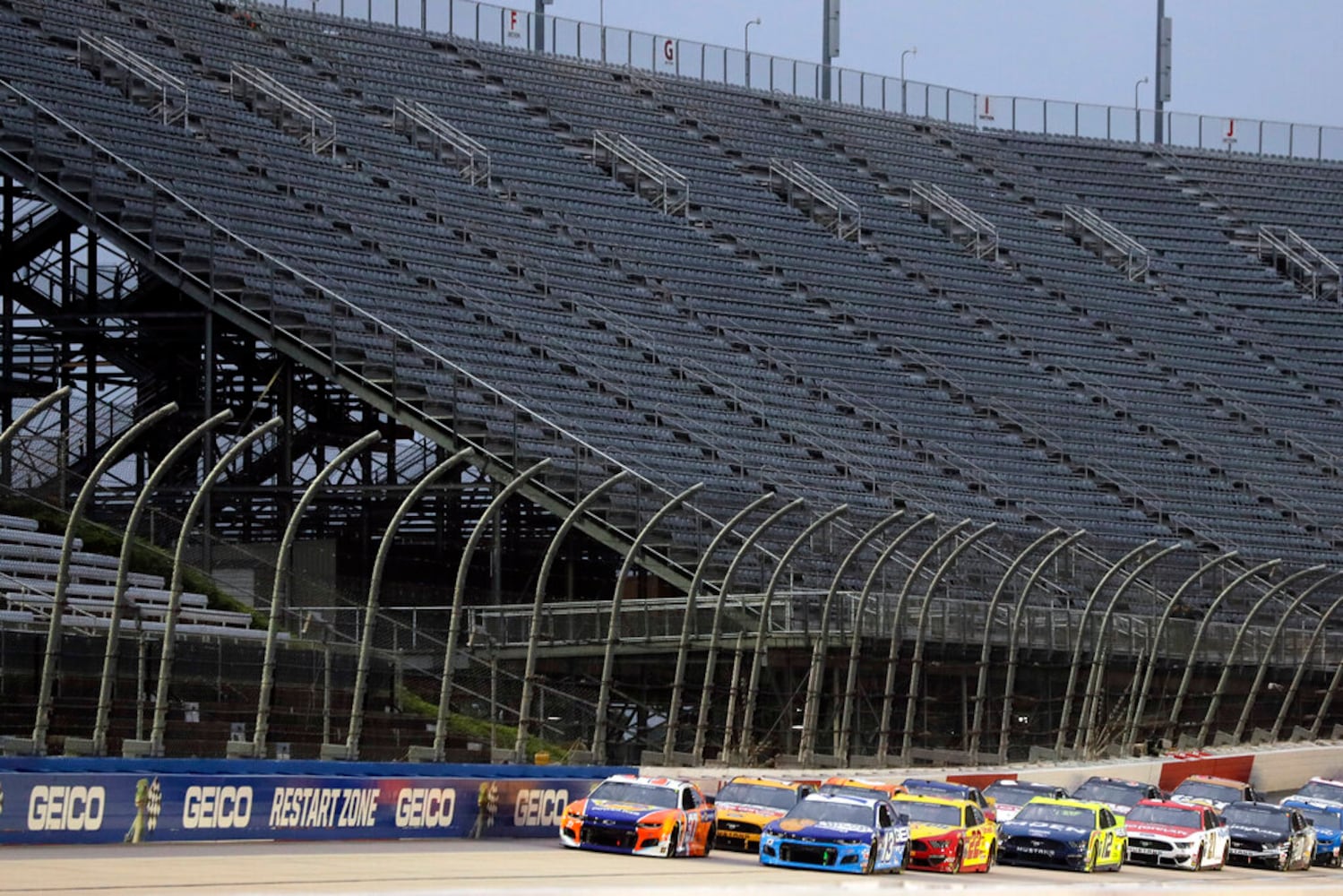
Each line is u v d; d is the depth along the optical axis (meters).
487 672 151.62
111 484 197.50
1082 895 91.38
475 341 199.62
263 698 101.19
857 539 192.38
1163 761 163.88
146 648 113.69
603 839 98.44
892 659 144.50
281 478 194.12
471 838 102.06
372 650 129.25
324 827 94.00
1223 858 125.50
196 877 72.62
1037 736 174.88
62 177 186.50
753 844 106.75
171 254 186.00
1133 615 193.75
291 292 189.62
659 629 161.25
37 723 92.69
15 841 80.62
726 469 197.12
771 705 157.88
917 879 96.62
